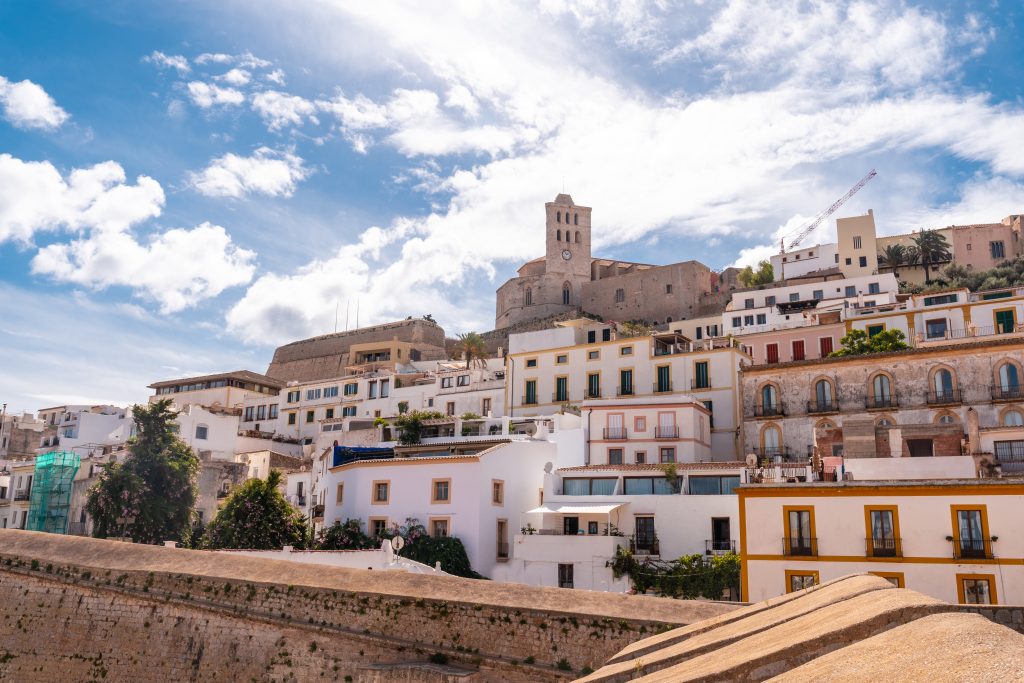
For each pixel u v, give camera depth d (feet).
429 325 533.55
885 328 274.77
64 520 259.80
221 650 116.98
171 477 223.51
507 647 101.71
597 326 356.18
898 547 130.11
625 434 247.09
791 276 472.44
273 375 566.36
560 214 563.07
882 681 30.66
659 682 49.52
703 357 281.13
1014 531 124.57
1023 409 211.41
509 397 321.11
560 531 193.77
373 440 303.68
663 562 175.63
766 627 58.85
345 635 110.11
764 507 139.85
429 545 185.57
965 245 466.70
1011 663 27.68
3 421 370.53
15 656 127.44
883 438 161.38
